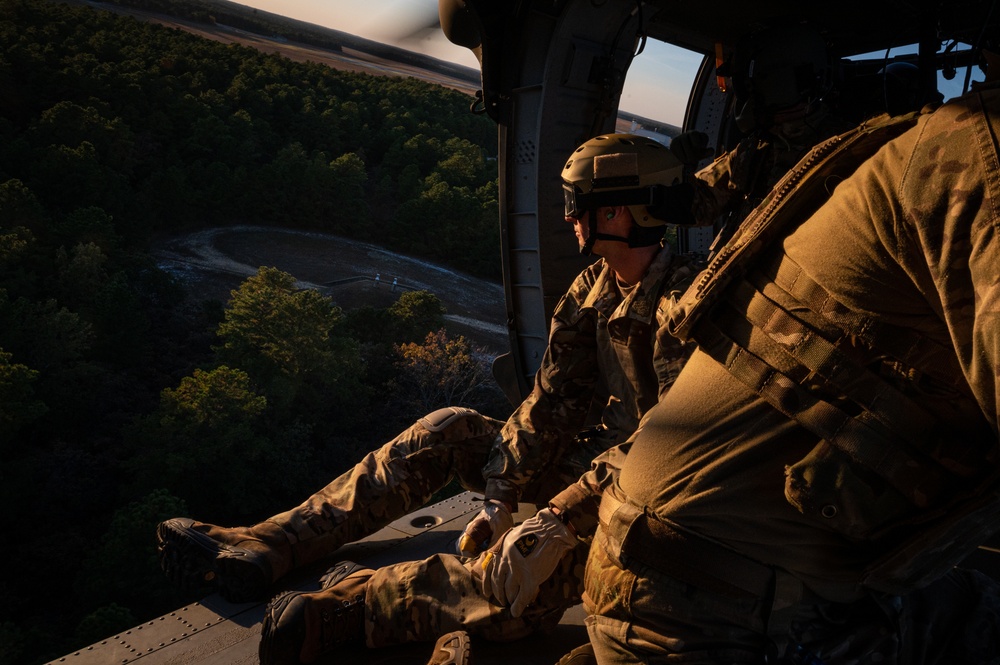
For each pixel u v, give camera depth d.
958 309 0.68
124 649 1.75
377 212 102.69
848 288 0.78
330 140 115.62
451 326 78.69
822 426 0.80
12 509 49.16
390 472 2.04
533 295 3.30
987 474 0.76
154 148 98.38
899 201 0.73
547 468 1.82
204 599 1.96
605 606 1.00
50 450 55.50
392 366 68.75
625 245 1.54
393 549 2.18
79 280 68.69
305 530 1.97
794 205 0.87
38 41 111.31
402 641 1.62
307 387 61.72
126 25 134.25
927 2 3.09
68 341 60.22
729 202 2.69
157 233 88.50
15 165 85.12
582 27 2.99
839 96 3.31
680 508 0.91
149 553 43.66
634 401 1.69
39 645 39.81
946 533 0.80
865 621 0.94
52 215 80.75
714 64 4.14
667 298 1.50
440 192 96.50
